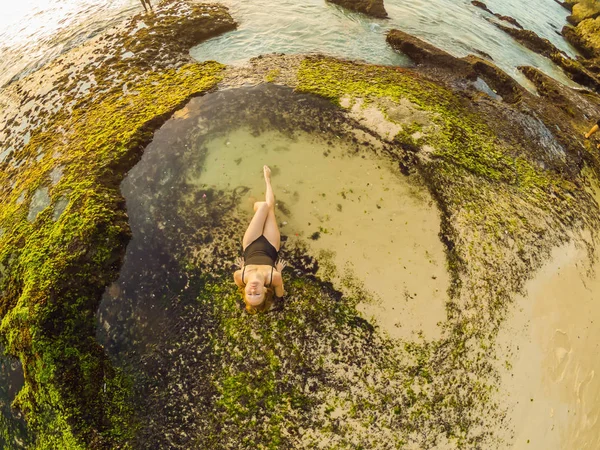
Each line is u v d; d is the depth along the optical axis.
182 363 5.33
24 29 13.27
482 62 11.20
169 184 6.89
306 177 7.05
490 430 5.25
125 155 7.19
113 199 6.57
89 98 9.19
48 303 5.32
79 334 5.35
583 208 7.80
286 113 8.10
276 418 5.05
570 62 14.10
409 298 5.88
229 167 7.12
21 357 5.22
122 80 9.59
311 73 9.45
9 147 8.62
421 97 9.12
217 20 12.00
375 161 7.39
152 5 13.16
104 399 5.08
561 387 5.71
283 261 6.05
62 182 6.85
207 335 5.50
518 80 11.89
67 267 5.63
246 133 7.70
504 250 6.53
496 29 15.38
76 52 11.08
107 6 13.67
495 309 5.97
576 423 5.56
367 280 5.98
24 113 9.36
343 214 6.61
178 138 7.57
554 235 7.04
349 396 5.18
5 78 10.95
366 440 5.01
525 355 5.77
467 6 16.81
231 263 6.05
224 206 6.60
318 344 5.47
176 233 6.29
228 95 8.47
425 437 5.09
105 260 5.89
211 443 4.95
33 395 5.09
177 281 5.88
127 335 5.47
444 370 5.43
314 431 5.00
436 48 11.47
